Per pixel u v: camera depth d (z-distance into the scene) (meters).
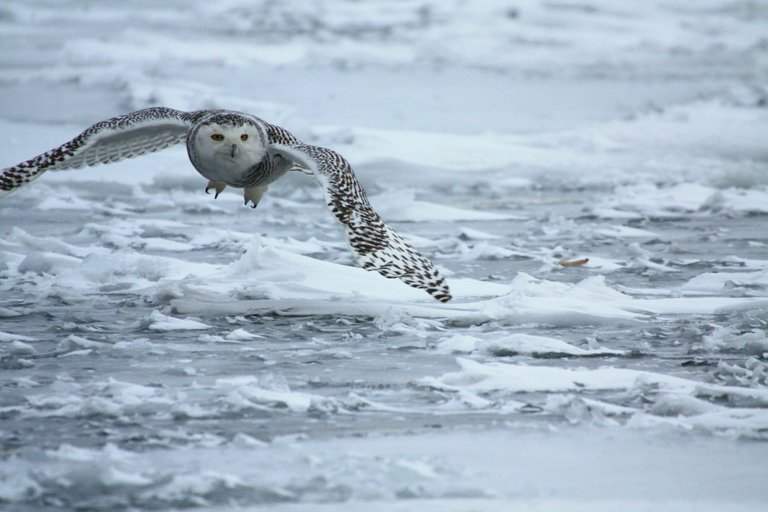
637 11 74.25
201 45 57.97
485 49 58.72
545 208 23.25
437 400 9.45
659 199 23.78
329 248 17.86
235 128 12.45
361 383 9.99
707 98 44.34
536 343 11.14
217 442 8.27
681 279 15.45
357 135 29.08
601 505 7.04
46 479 7.37
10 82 40.78
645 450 8.13
